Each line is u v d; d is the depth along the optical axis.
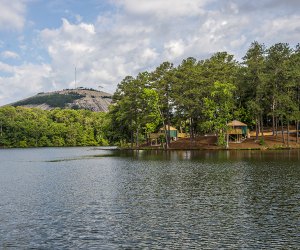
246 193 32.69
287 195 31.34
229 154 79.81
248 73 95.56
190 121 109.00
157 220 24.28
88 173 52.03
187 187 36.78
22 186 40.06
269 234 20.94
